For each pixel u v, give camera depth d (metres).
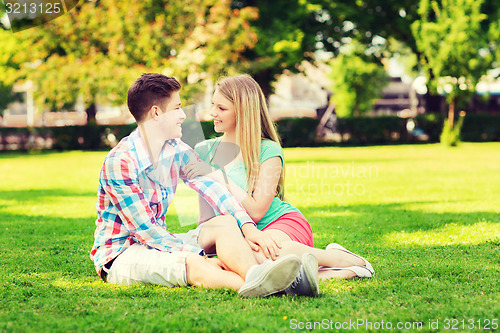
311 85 50.12
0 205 7.82
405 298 3.02
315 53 27.41
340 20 25.23
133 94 3.38
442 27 23.19
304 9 23.47
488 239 4.88
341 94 41.94
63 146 25.72
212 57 17.02
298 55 23.75
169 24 17.64
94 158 19.42
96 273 3.76
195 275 3.21
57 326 2.55
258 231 3.29
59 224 6.04
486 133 29.12
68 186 10.51
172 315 2.70
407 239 4.99
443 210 6.89
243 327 2.49
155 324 2.52
